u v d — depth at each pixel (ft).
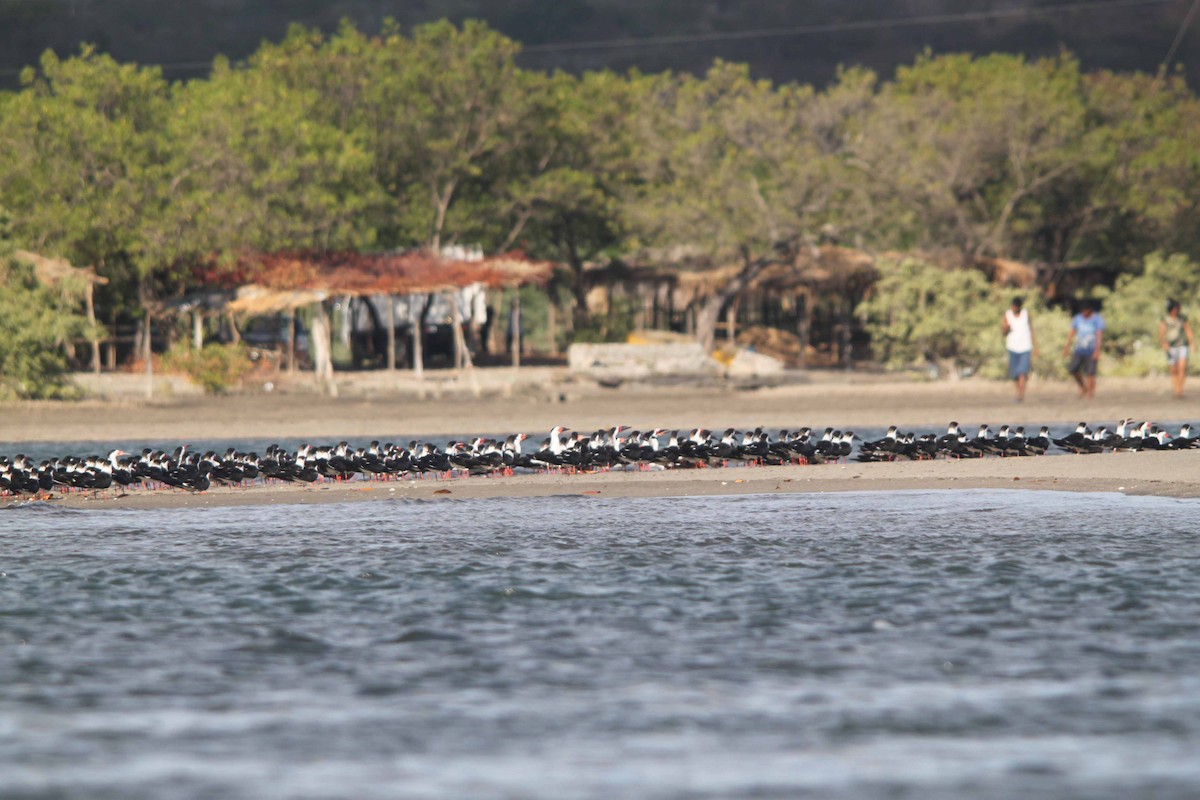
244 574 72.79
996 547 78.13
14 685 52.16
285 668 54.44
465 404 205.67
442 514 96.58
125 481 114.83
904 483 109.40
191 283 284.20
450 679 52.80
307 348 325.62
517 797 40.60
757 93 325.42
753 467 123.95
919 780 41.65
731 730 46.55
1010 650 55.67
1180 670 52.65
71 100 275.18
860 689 50.93
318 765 43.52
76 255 265.95
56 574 73.20
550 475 121.08
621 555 77.51
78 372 250.98
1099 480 106.32
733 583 69.05
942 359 238.68
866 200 325.21
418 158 327.67
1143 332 242.99
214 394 225.97
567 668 54.08
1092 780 41.52
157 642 58.39
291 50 325.62
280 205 276.21
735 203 321.32
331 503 104.68
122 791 41.19
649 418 179.93
